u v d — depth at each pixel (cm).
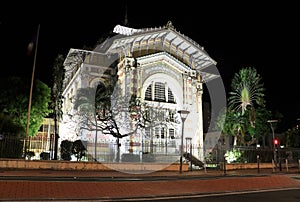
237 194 1573
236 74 5350
